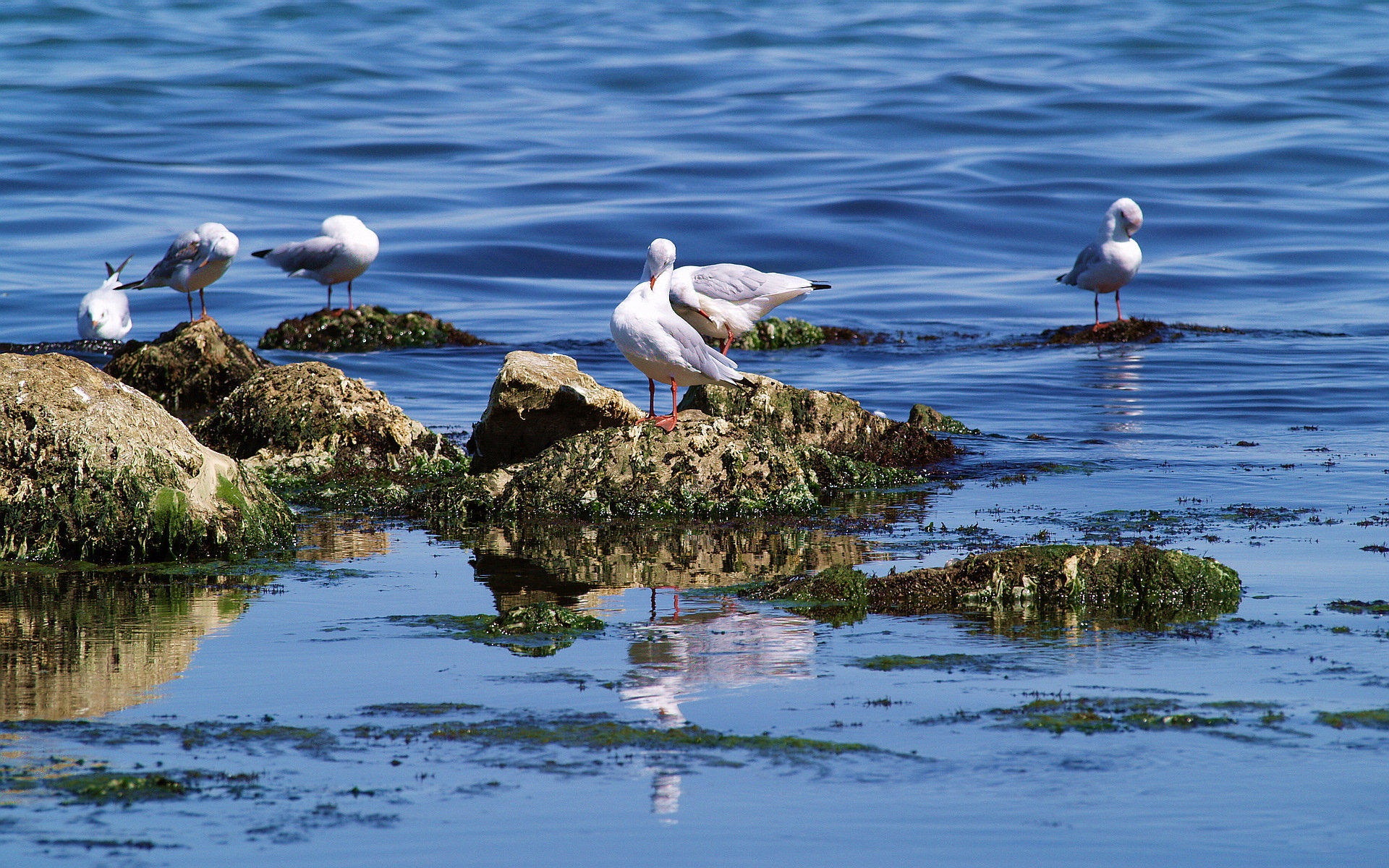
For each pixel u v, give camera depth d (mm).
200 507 12070
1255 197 38562
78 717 7746
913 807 6617
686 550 12391
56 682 8367
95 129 45000
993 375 22672
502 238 34156
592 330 27188
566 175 40062
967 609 10180
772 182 39531
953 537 12859
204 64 57156
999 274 32938
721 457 14289
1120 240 26797
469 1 78875
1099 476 15664
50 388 12234
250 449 16344
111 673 8547
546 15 75500
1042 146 44125
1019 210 37469
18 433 12047
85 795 6684
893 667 8688
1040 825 6438
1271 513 13555
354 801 6660
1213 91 51906
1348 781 6848
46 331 26094
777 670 8641
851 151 43406
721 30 69062
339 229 25609
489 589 10922
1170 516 13500
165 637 9375
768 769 7039
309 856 6117
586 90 53750
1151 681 8336
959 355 24938
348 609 10211
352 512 14211
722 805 6641
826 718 7742
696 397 16562
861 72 56469
